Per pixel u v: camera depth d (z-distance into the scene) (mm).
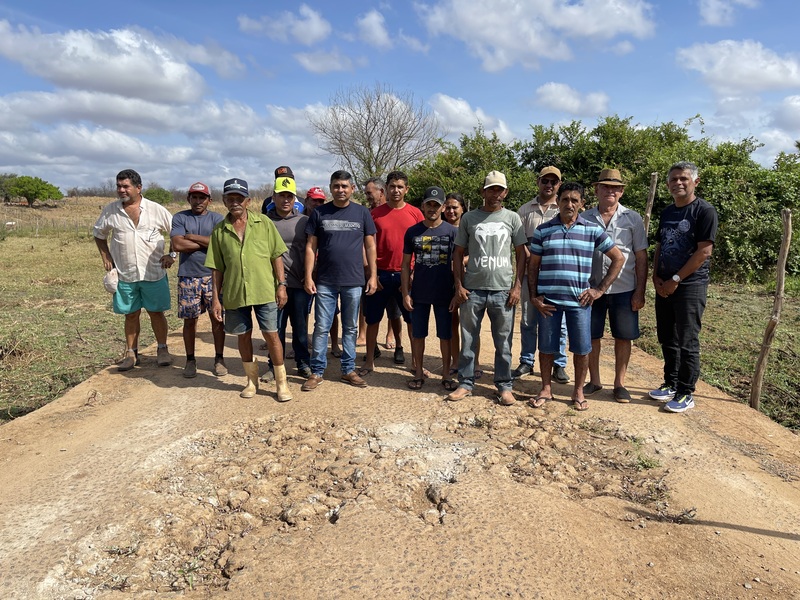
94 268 14938
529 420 4543
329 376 5723
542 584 2643
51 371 6113
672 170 4543
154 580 2748
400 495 3389
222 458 3977
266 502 3359
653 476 3711
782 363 6398
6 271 14023
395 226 5598
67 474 3715
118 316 8844
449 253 5066
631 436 4262
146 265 5688
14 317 8523
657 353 6824
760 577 2721
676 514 3264
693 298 4566
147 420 4602
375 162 26938
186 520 3188
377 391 5234
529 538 2963
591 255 4566
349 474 3688
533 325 5418
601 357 6445
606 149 15312
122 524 3137
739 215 11984
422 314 5195
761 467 3848
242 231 4828
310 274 5168
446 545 2904
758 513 3289
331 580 2656
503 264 4734
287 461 3887
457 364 5711
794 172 12555
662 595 2596
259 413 4738
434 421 4535
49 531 3082
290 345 6875
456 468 3758
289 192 5418
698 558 2863
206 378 5684
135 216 5637
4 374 6008
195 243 5453
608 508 3307
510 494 3379
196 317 5629
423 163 20562
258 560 2807
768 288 11078
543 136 16391
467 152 17719
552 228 4582
